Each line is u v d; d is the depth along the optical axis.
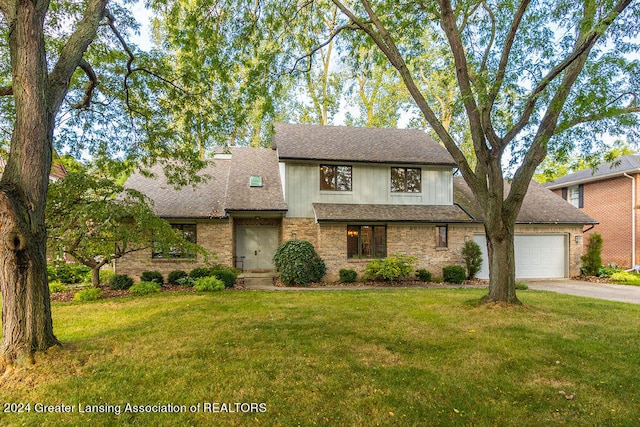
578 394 3.97
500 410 3.59
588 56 7.33
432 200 15.39
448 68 11.39
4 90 5.66
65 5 7.73
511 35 7.93
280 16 9.64
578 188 21.19
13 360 4.45
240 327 6.64
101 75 8.98
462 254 14.77
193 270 12.57
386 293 10.70
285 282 12.60
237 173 16.19
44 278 4.84
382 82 23.22
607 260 19.03
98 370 4.54
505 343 5.67
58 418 3.43
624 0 6.32
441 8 8.07
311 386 4.09
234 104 9.97
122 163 10.92
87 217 9.00
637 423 3.38
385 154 15.09
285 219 14.24
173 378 4.31
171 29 8.81
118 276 11.69
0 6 4.79
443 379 4.30
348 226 14.24
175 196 14.41
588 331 6.38
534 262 15.76
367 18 9.92
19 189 4.55
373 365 4.75
